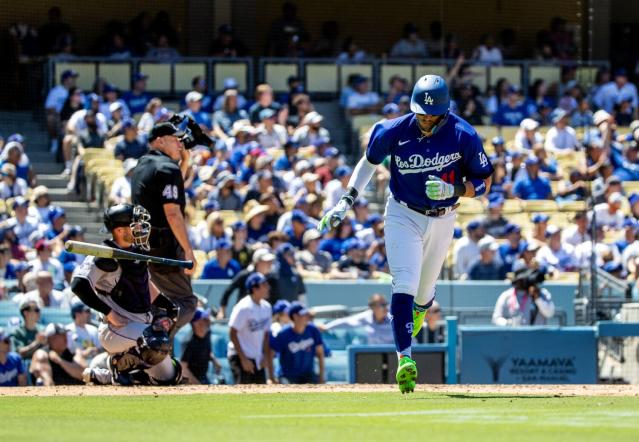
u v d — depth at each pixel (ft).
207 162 166.09
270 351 113.60
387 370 116.37
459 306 138.00
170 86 188.03
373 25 212.43
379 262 147.95
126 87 184.75
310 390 77.82
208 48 204.03
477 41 206.80
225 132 175.22
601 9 222.69
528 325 128.98
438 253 72.84
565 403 65.16
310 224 145.59
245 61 191.62
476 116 188.03
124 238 78.13
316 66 194.18
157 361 79.51
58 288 125.70
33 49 180.75
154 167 83.71
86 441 45.19
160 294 80.79
